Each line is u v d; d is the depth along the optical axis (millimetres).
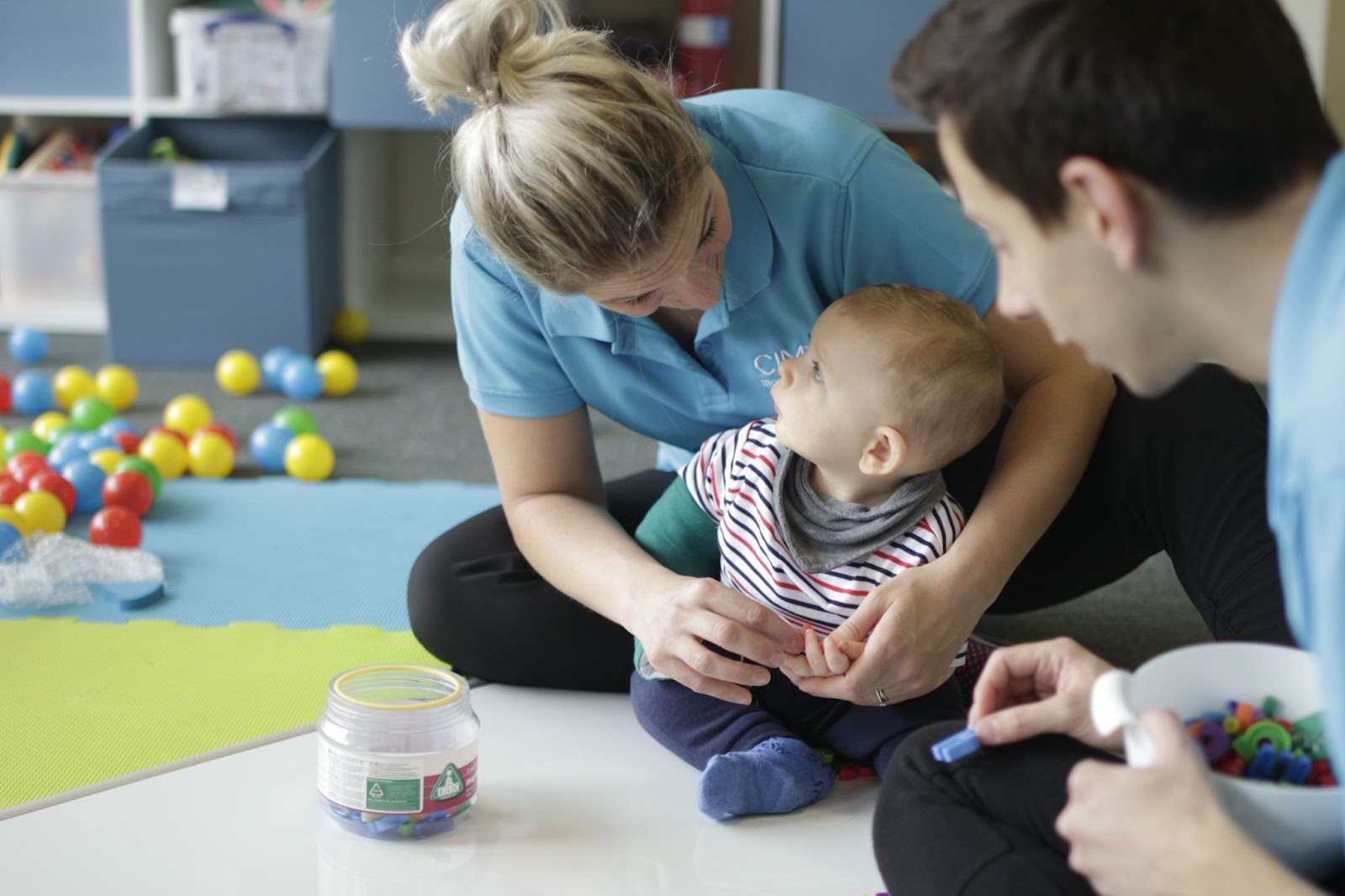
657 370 1312
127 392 2600
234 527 1956
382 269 3486
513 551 1398
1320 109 660
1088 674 837
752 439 1252
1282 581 1059
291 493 2121
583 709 1363
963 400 1159
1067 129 650
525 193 986
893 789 891
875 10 2850
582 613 1358
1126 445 1217
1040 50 654
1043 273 706
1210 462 1139
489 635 1371
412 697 1171
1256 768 762
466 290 1282
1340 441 580
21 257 3188
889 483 1223
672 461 1552
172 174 2830
